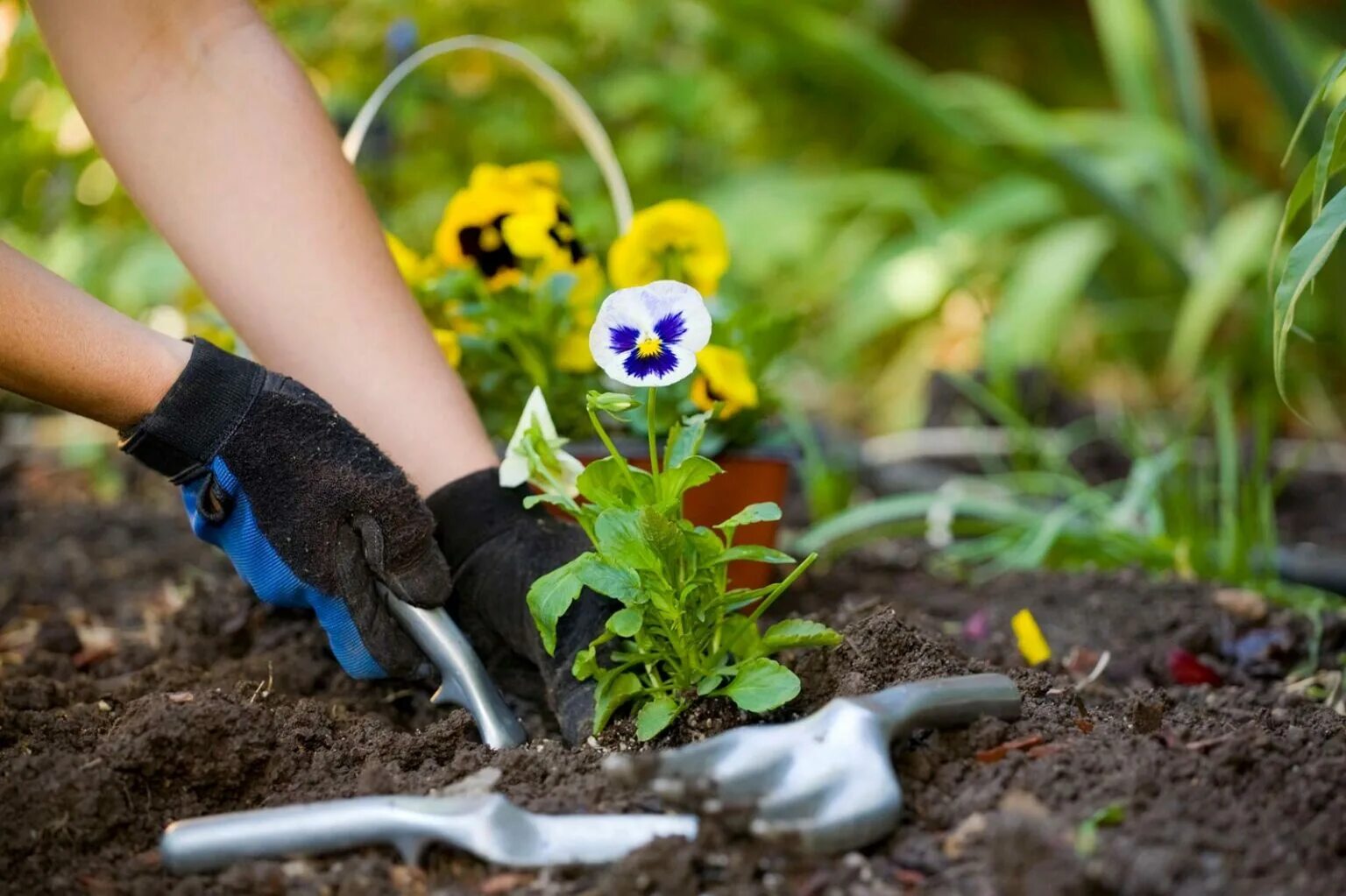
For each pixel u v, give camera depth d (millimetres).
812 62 4125
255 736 1385
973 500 2691
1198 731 1373
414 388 1604
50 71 3102
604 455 1840
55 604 2381
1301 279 1381
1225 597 2225
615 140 4469
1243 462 3334
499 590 1570
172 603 2309
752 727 1226
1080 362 4738
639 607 1387
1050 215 4211
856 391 5168
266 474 1426
